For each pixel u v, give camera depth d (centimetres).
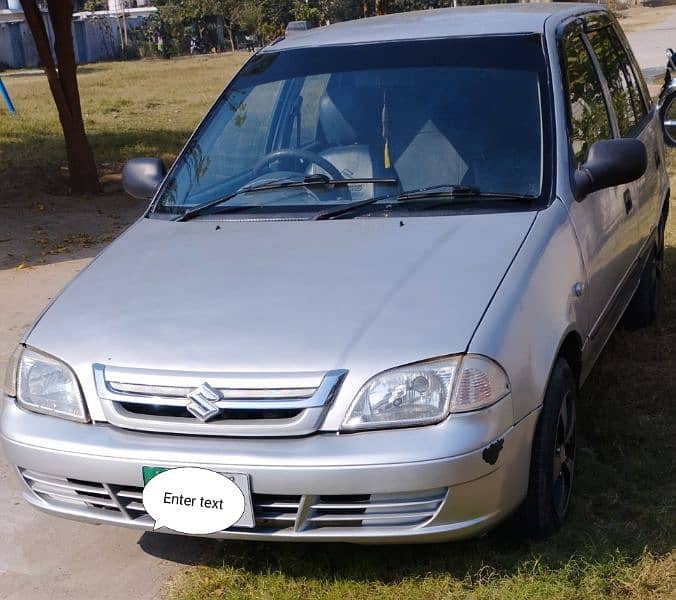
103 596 352
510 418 312
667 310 619
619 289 467
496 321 318
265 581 341
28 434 331
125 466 313
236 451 303
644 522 366
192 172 445
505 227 365
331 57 457
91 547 386
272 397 303
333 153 421
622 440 437
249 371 306
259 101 459
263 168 433
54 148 1452
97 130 1672
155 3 5550
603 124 475
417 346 307
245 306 334
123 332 334
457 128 409
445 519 305
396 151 411
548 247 361
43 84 2962
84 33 4962
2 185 1190
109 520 328
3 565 378
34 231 965
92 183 1155
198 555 371
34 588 361
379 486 297
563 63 434
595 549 342
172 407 312
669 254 729
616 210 453
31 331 355
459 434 299
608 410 466
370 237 368
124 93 2495
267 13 4366
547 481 340
